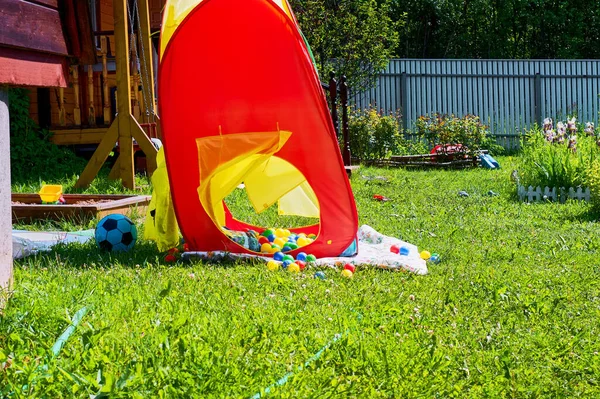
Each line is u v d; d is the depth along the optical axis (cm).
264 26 636
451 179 1522
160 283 518
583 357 406
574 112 2356
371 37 2119
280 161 741
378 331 427
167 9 664
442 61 2314
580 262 683
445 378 362
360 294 516
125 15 1047
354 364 365
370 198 1184
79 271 561
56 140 1285
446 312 481
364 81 2203
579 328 461
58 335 378
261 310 452
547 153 1257
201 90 637
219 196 655
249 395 318
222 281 538
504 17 3494
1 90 425
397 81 2303
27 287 452
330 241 663
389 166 1872
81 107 1411
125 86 1052
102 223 672
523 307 505
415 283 567
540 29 3562
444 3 3434
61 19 465
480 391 352
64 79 476
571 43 3469
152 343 370
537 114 2356
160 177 679
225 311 446
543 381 371
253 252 648
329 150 660
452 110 2328
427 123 2264
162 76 638
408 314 467
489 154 2116
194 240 651
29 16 428
